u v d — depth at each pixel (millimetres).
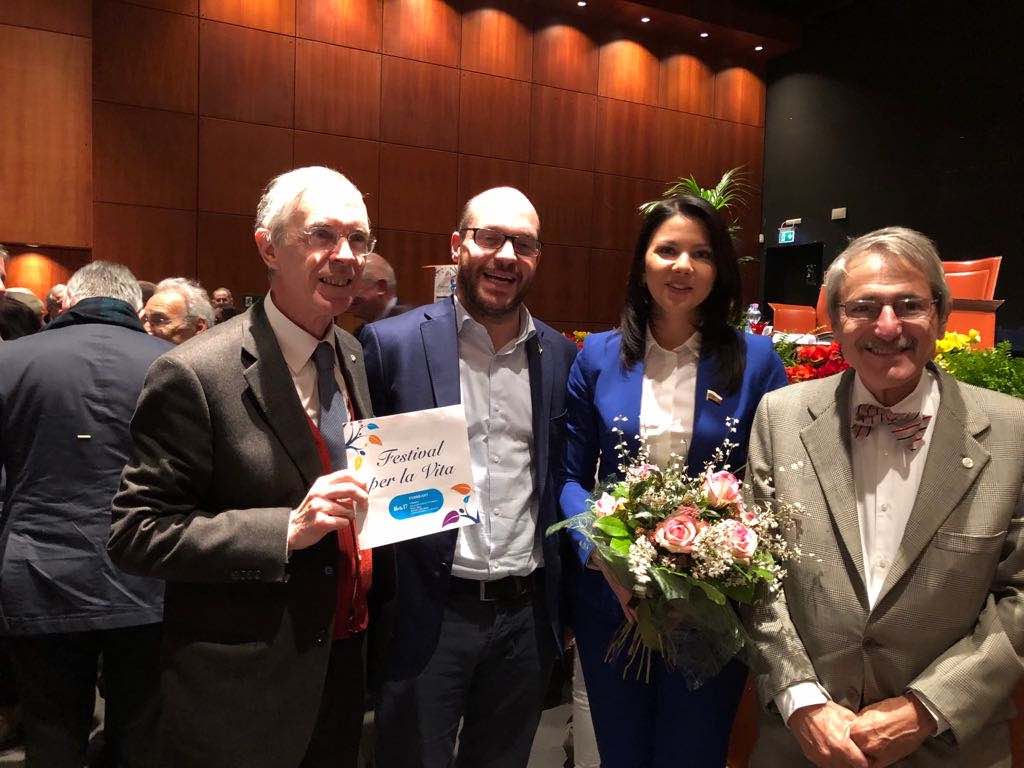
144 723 1396
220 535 1155
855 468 1428
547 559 1757
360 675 1423
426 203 7852
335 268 1252
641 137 9008
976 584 1295
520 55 8273
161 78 6625
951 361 2346
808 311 5145
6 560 2002
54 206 6297
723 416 1719
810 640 1400
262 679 1221
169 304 2879
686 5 8555
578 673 2434
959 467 1324
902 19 8062
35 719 2066
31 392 2012
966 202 7422
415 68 7730
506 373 1778
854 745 1274
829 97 8891
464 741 1805
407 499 1316
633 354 1816
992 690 1263
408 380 1701
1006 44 7082
